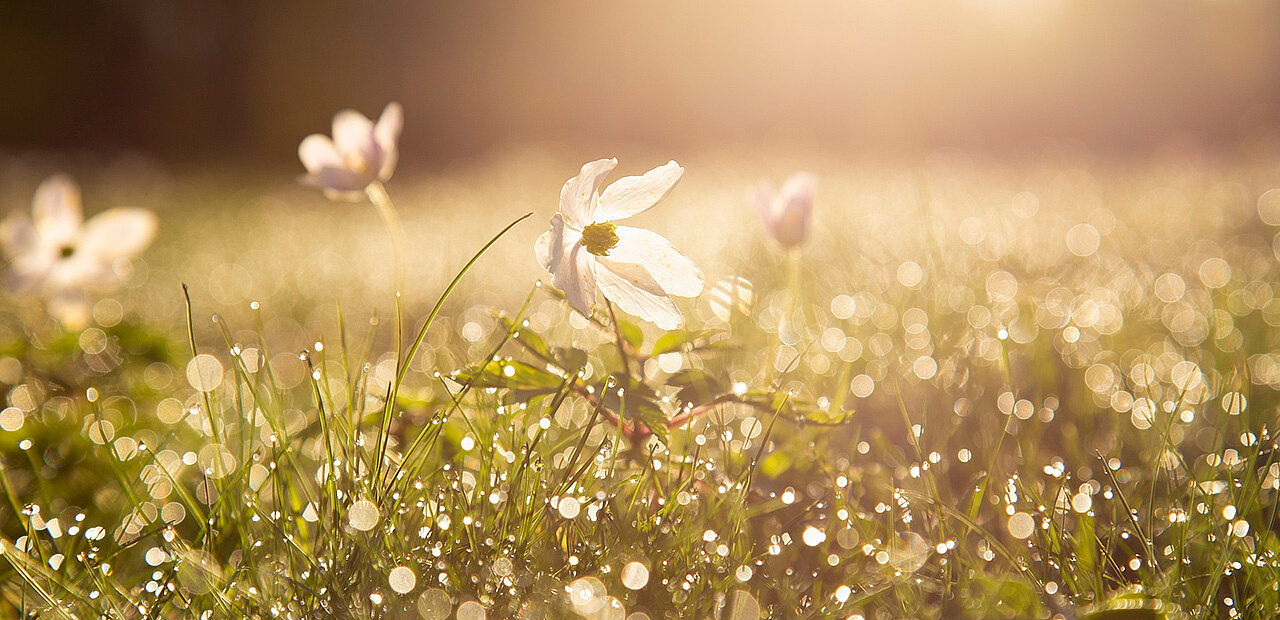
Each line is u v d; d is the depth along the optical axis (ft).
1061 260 2.66
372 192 1.68
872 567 1.38
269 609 1.32
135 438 1.66
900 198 4.17
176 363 1.87
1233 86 10.18
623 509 1.40
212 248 3.60
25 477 1.57
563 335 2.01
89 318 2.20
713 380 1.45
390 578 1.31
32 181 6.38
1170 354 1.89
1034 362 1.82
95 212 4.77
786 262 2.49
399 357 1.44
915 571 1.36
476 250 3.14
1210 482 1.44
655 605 1.31
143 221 1.88
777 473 1.50
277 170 7.98
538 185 5.51
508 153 8.90
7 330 2.10
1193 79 10.23
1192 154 7.18
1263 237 2.93
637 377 1.47
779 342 1.88
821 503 1.42
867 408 1.74
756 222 3.20
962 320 2.06
